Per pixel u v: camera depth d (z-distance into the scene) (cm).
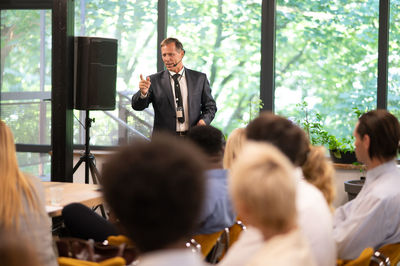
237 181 140
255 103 659
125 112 704
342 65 641
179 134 546
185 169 112
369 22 631
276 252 129
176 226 111
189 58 677
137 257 268
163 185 109
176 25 679
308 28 646
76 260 229
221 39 668
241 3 659
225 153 290
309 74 649
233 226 300
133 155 112
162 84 552
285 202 136
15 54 750
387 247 263
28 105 749
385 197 259
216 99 672
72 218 334
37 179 235
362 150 275
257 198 136
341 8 638
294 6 648
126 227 112
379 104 631
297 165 210
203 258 287
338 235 265
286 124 210
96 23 702
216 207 278
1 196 212
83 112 709
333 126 646
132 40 695
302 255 129
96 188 394
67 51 555
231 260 164
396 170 273
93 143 712
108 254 276
